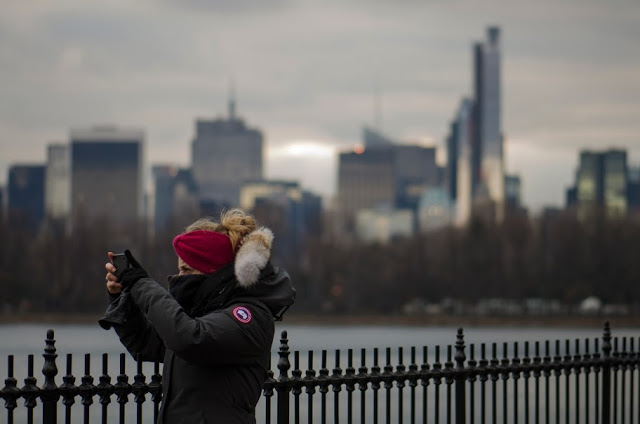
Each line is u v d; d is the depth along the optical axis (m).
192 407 10.17
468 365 14.82
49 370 10.99
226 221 10.60
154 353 10.88
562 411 43.31
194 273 10.51
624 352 17.28
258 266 10.25
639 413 20.83
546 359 15.85
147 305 10.12
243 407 10.31
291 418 40.88
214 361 10.04
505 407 15.16
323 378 12.91
